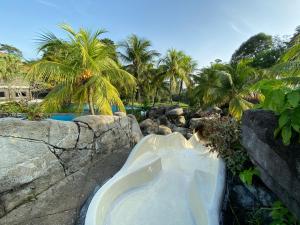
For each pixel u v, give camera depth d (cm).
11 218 320
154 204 405
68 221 342
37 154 379
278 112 205
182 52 2294
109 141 623
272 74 500
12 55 2002
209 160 572
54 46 699
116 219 355
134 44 2114
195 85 2414
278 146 227
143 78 2289
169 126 1630
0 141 327
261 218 276
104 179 490
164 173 544
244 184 325
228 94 1507
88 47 734
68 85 720
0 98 1983
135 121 880
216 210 288
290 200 212
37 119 413
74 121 512
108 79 811
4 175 322
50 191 392
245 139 311
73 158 466
